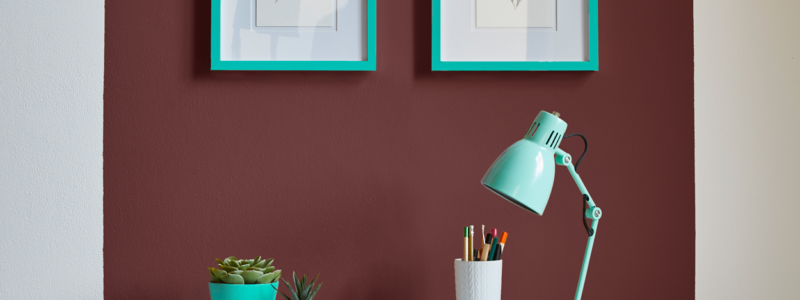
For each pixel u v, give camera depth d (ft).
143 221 3.25
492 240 2.92
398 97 3.35
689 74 3.42
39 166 3.19
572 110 3.39
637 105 3.41
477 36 3.36
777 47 3.47
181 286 3.25
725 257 3.40
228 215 3.28
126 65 3.27
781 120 3.44
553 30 3.39
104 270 3.22
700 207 3.40
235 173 3.28
